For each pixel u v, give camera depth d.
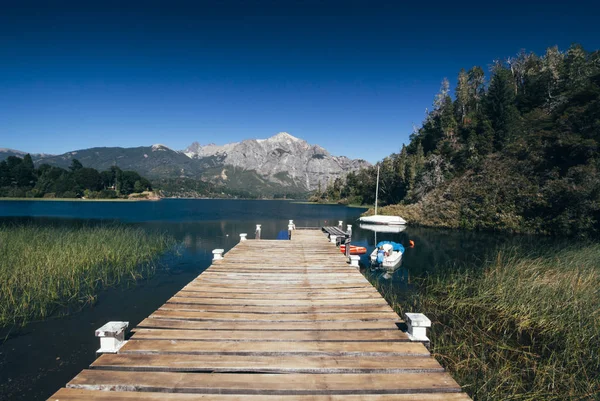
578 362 6.55
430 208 37.16
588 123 29.53
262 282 8.34
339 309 6.38
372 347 4.67
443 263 16.69
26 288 11.16
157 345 4.64
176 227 33.62
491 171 34.62
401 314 9.35
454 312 9.50
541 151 31.98
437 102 77.62
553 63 58.19
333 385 3.69
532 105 55.44
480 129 55.38
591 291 9.33
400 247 18.12
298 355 4.46
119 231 23.09
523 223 28.36
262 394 3.56
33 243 16.25
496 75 57.97
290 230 19.44
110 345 4.41
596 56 53.94
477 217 31.77
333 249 13.20
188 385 3.62
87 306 10.17
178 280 13.23
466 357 6.77
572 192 24.73
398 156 80.62
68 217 43.97
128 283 12.72
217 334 5.07
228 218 47.09
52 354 7.19
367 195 95.62
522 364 6.61
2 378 6.27
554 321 8.23
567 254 14.04
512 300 9.59
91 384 3.59
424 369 4.07
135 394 3.45
